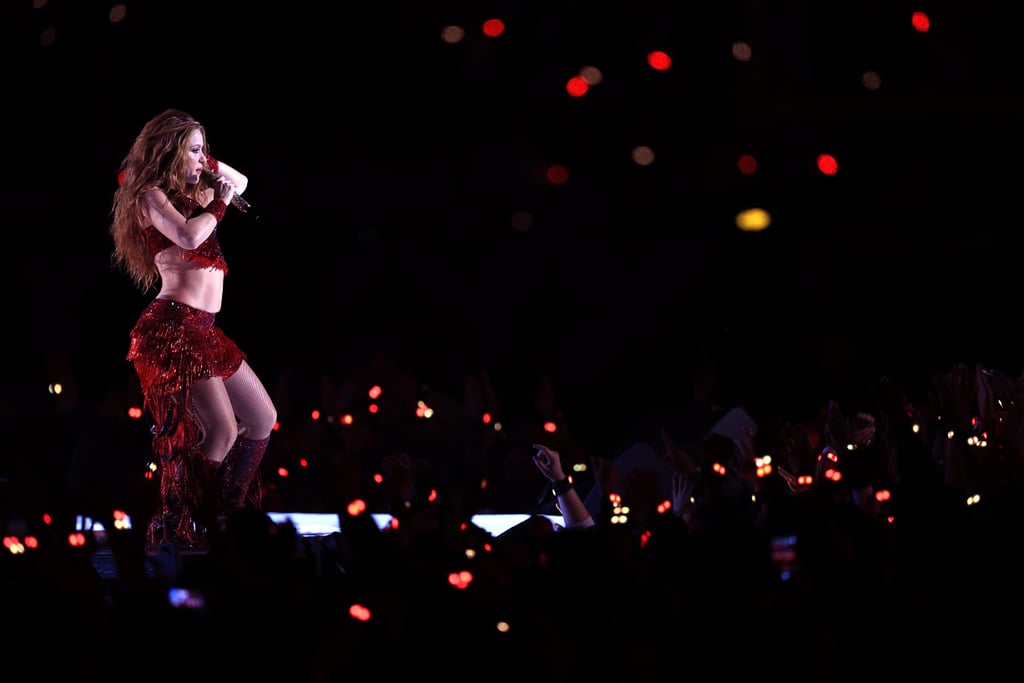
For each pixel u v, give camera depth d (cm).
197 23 3872
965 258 3750
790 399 3378
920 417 1378
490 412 2358
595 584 760
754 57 3762
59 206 3850
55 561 804
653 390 3831
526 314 3978
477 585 803
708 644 742
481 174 3981
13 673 787
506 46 3969
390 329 4006
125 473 1914
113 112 3872
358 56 3956
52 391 2884
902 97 3716
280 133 3972
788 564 877
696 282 3869
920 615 787
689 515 1050
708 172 3928
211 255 1673
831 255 3819
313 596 797
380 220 4006
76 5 3819
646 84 3938
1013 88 3650
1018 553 852
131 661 775
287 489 2342
